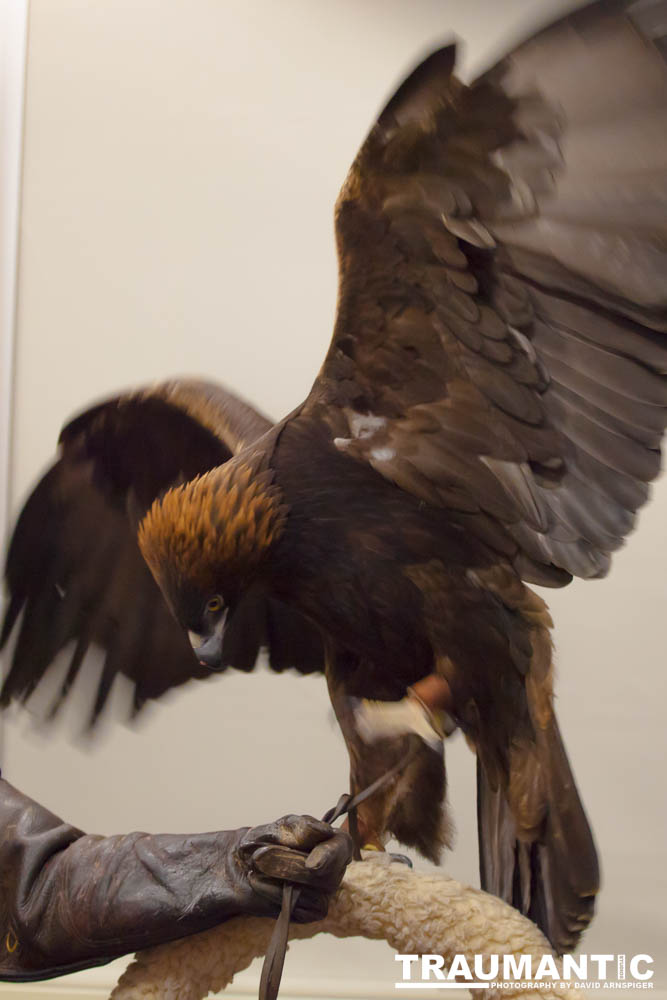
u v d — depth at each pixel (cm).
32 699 264
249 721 267
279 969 174
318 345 277
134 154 287
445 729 220
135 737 267
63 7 294
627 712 259
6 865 194
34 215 287
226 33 288
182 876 185
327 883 178
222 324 280
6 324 283
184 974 188
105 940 185
